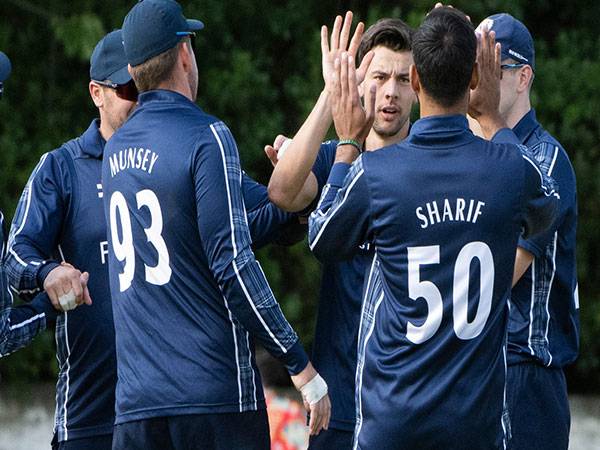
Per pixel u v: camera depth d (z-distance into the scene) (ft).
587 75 142.72
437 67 49.49
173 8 53.98
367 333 51.16
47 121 142.41
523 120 60.85
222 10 144.66
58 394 63.05
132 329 53.11
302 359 52.85
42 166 62.28
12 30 143.84
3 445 119.75
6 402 132.87
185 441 52.13
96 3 138.10
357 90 52.75
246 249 51.85
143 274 52.90
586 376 149.59
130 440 53.01
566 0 153.48
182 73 54.34
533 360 59.00
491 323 49.70
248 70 141.49
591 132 145.48
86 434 62.34
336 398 59.52
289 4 147.13
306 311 144.77
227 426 52.11
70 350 62.23
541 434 59.52
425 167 49.55
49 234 61.21
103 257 61.82
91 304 61.36
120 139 54.03
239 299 51.57
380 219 49.78
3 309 55.31
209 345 52.16
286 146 59.06
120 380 53.72
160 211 52.42
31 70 143.84
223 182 51.80
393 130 60.03
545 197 50.67
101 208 61.87
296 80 144.77
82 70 146.00
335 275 59.67
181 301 52.37
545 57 147.13
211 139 52.24
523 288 58.95
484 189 49.39
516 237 50.03
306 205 57.47
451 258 49.32
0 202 136.46
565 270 59.77
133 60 53.93
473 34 50.24
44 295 57.82
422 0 140.87
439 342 49.32
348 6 148.77
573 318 60.54
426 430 49.44
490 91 52.21
